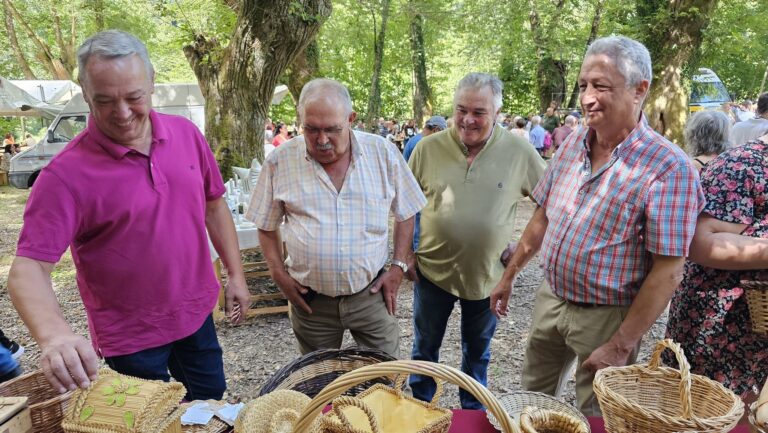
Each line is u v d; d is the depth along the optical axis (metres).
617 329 1.75
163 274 1.69
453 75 25.83
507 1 14.80
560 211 1.85
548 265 1.88
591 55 1.63
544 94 18.22
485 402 0.92
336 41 14.67
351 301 2.18
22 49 19.14
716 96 12.12
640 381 1.34
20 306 1.38
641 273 1.70
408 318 4.24
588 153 1.77
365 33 15.24
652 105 9.70
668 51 9.49
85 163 1.54
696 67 9.80
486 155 2.41
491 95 2.30
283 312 4.34
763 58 15.18
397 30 17.53
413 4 14.10
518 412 1.45
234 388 3.21
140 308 1.69
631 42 1.59
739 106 11.40
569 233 1.78
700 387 1.28
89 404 1.12
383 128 16.41
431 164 2.52
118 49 1.43
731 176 1.65
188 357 1.89
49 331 1.29
